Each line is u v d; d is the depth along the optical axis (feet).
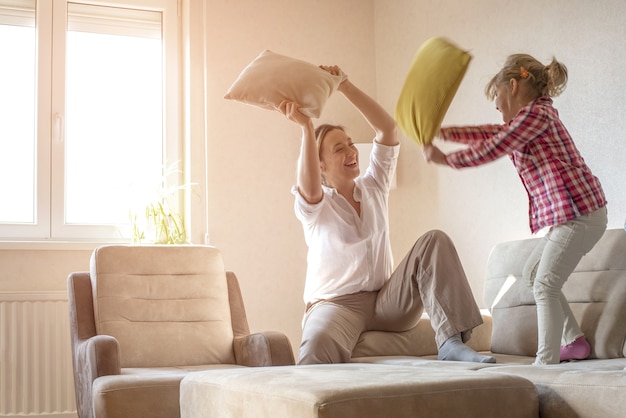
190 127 14.53
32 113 14.21
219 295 11.16
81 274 10.72
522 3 11.99
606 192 10.35
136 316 10.42
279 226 14.84
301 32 15.47
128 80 14.93
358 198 9.91
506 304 10.15
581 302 9.11
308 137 9.23
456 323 8.55
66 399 13.10
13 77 14.17
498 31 12.52
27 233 13.79
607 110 10.36
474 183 13.01
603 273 9.00
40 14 14.19
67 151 14.37
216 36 14.79
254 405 5.44
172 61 15.05
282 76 9.17
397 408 4.97
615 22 10.27
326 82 9.30
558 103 11.19
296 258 14.90
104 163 14.62
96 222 14.38
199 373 6.77
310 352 8.81
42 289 13.53
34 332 13.01
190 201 14.37
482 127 9.07
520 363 8.74
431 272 8.87
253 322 14.47
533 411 5.55
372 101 9.99
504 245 10.73
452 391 5.21
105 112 14.71
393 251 15.23
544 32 11.53
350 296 9.66
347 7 15.90
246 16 15.06
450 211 13.64
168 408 7.87
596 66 10.55
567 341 8.63
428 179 14.28
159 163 14.99
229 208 14.52
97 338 8.64
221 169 14.55
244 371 6.33
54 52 14.24
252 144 14.80
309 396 4.87
